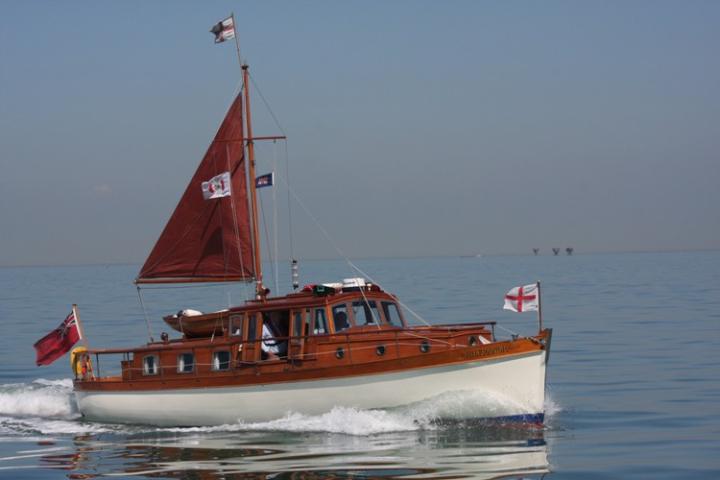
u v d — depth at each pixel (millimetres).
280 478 26953
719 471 27281
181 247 41281
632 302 102188
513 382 32812
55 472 29203
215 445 32125
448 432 32688
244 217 40906
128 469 29172
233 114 40625
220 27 40750
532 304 33562
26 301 132750
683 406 37844
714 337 62625
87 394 39031
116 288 183125
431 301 104188
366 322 35531
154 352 37625
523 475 27031
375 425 33344
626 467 27875
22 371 55438
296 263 38562
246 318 36031
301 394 34188
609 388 42844
